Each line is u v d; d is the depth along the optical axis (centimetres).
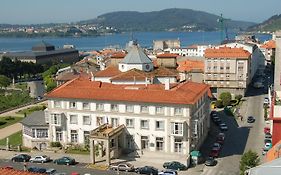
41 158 9331
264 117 12862
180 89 9506
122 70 12825
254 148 9888
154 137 9375
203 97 10500
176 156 9131
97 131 9188
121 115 9612
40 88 19900
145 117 9388
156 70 12788
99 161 9250
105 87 10188
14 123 13100
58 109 10206
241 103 15188
